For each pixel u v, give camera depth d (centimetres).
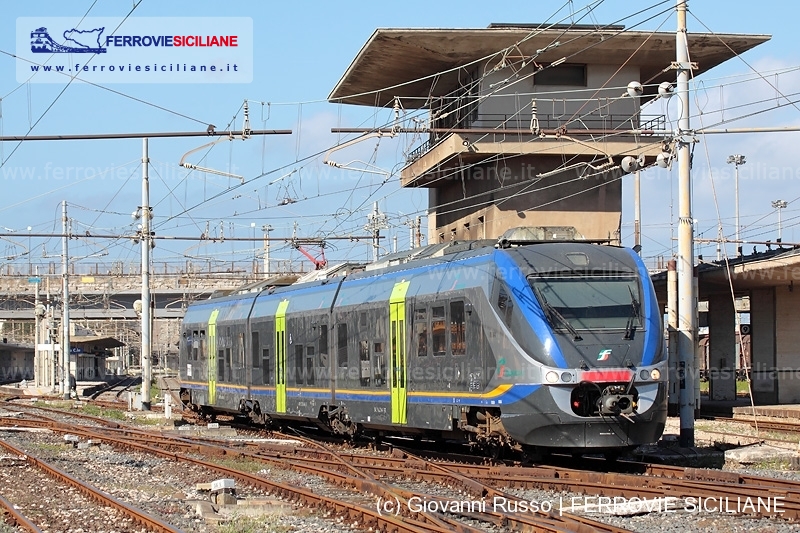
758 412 3391
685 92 2020
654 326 1719
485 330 1758
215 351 3158
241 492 1528
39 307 6219
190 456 2045
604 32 2284
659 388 1689
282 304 2673
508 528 1147
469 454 1995
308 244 3825
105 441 2442
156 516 1252
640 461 1858
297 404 2539
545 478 1511
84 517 1295
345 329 2291
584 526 1093
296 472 1775
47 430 2817
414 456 1867
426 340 1953
